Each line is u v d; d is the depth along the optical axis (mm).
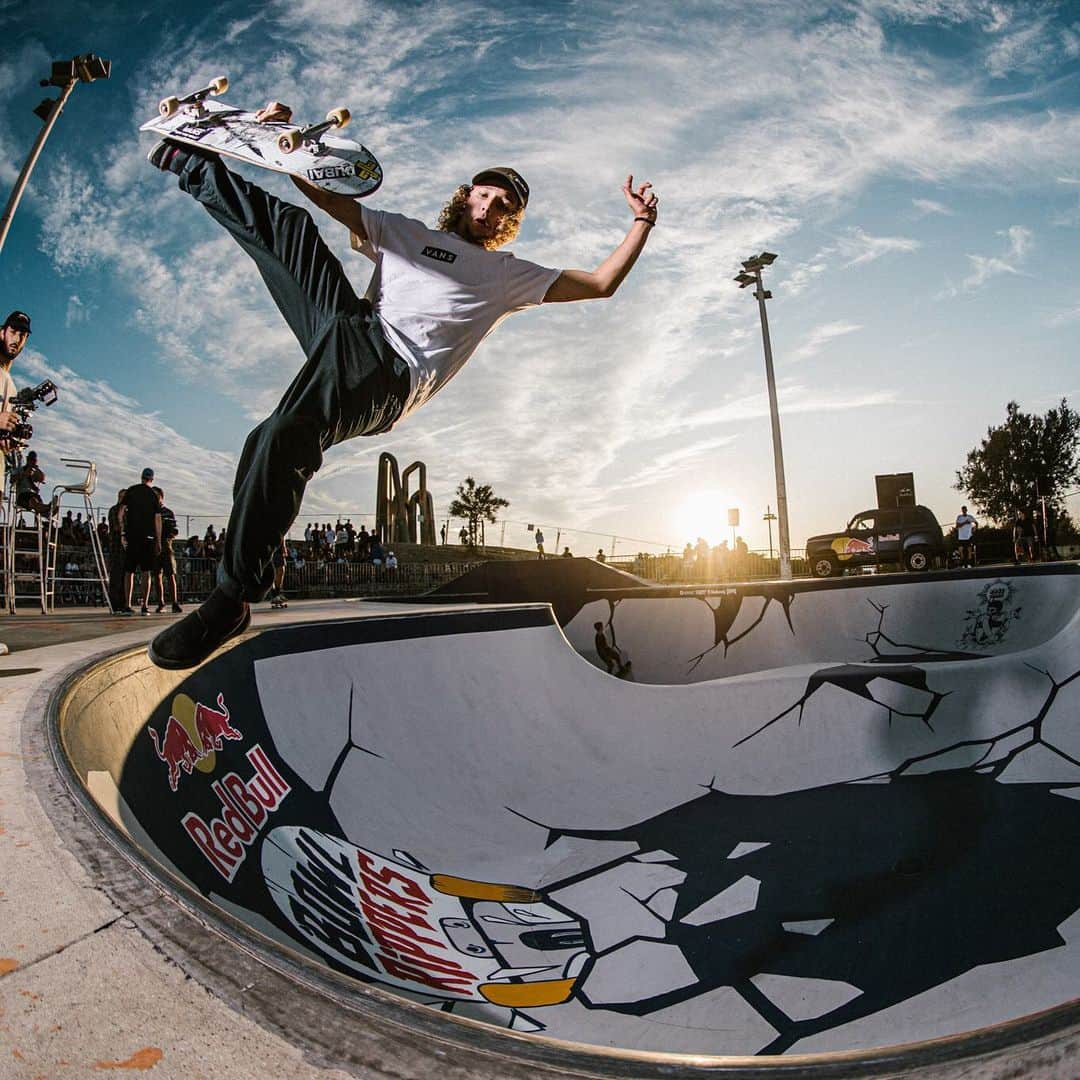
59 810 1841
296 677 4973
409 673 5633
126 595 10258
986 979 3332
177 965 1193
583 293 2586
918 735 6258
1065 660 6484
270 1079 930
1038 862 4367
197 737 3969
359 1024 1041
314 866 3633
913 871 4371
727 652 9578
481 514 42000
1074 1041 875
